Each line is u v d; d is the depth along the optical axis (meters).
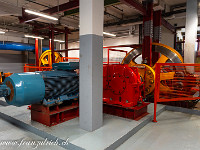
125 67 3.49
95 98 2.72
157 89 3.51
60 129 2.81
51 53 10.48
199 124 3.49
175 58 5.44
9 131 3.01
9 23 12.78
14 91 2.49
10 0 8.16
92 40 2.58
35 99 2.71
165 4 8.45
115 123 3.12
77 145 2.25
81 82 2.79
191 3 5.94
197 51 9.15
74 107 3.42
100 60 2.79
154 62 6.43
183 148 2.47
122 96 3.56
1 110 3.90
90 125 2.71
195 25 5.92
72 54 16.12
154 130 3.14
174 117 3.96
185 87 4.86
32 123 3.09
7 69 14.05
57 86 3.05
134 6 4.89
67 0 8.37
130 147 2.48
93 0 2.53
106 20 12.01
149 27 5.54
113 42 12.56
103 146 2.23
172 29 9.11
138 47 6.32
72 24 11.12
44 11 7.45
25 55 15.42
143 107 3.78
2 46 11.98
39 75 2.84
